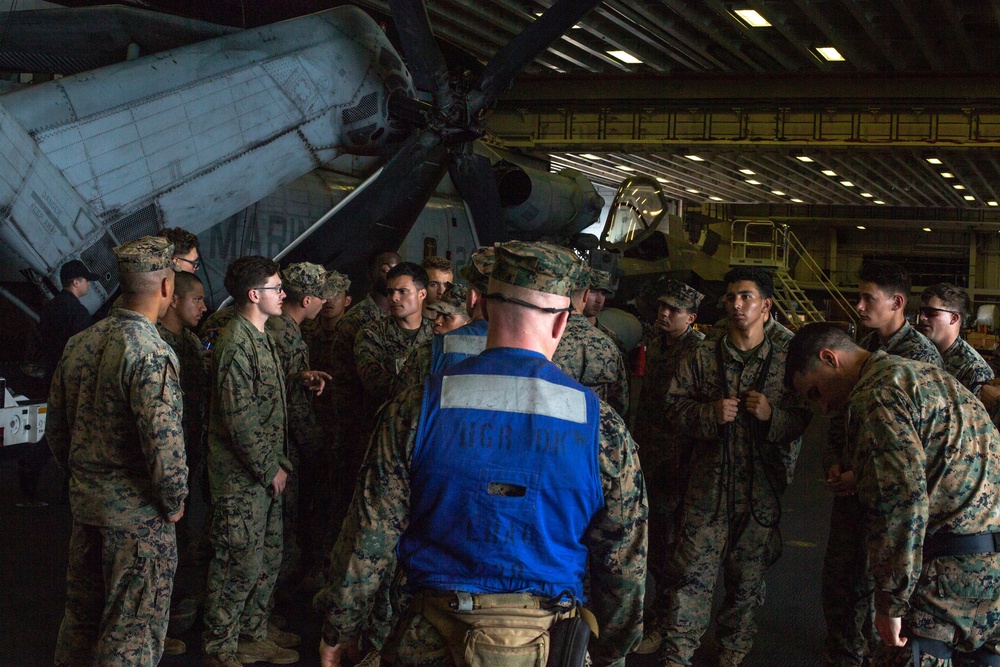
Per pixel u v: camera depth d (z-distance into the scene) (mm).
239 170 6184
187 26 6359
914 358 3098
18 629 3691
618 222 14273
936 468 2150
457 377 1614
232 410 3049
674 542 3699
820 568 5004
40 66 6613
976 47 15680
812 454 8961
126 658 2562
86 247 5434
